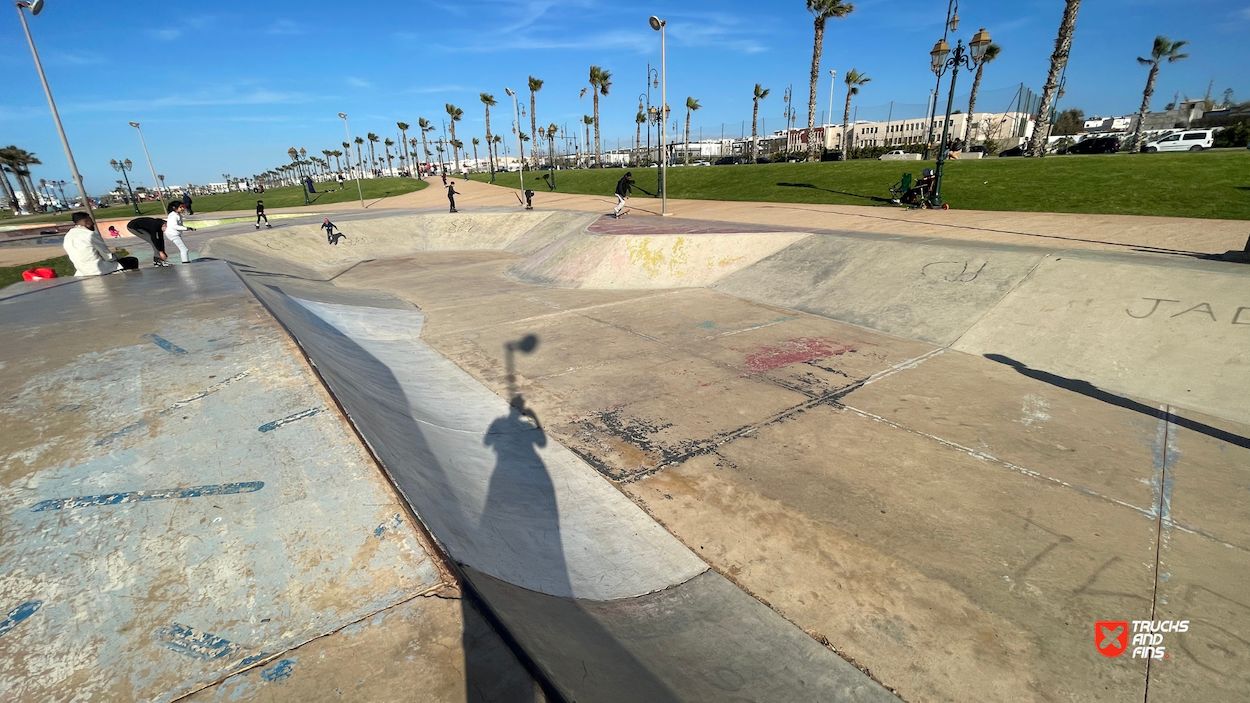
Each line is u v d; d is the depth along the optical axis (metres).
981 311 7.49
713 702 2.32
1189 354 5.65
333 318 9.09
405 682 1.56
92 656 1.63
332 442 2.72
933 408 5.40
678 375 6.50
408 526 2.19
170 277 8.02
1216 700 2.45
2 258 19.72
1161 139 29.06
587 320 9.16
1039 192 14.98
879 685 2.59
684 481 4.33
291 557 2.01
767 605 3.08
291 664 1.61
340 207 33.81
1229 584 3.09
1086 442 4.66
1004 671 2.64
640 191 27.08
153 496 2.30
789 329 8.18
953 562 3.35
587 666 2.04
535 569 3.06
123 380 3.50
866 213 14.89
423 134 97.44
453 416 5.61
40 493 2.31
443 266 16.73
